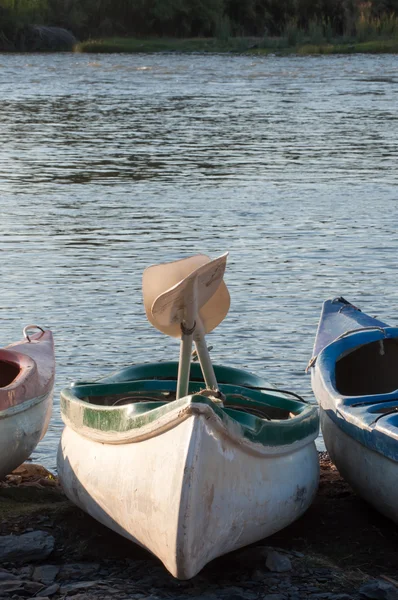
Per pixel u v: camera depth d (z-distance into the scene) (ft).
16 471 27.27
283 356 40.22
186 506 18.42
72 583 19.62
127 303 47.67
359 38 303.48
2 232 63.62
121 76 212.02
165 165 95.20
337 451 23.63
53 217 68.95
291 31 303.68
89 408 21.57
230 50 296.71
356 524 22.86
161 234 63.41
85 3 328.08
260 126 128.57
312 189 80.94
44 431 25.72
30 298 48.16
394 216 69.31
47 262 55.57
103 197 77.30
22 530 22.24
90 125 130.00
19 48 313.73
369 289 50.26
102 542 21.67
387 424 21.31
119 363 39.47
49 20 328.08
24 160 98.27
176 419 18.75
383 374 28.48
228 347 41.22
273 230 64.59
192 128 126.62
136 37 330.13
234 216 69.31
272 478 20.45
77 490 21.89
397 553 21.35
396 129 125.29
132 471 19.80
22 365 25.34
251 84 192.44
